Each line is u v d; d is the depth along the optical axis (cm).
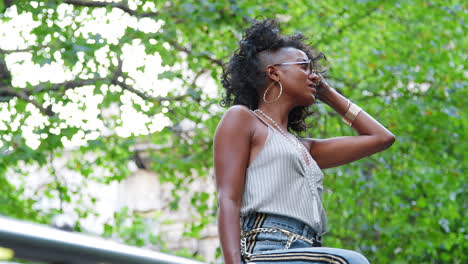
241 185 375
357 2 1505
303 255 343
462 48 1706
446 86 1628
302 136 455
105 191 2898
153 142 1656
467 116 1597
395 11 1627
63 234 173
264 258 352
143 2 1437
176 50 1556
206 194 1652
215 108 1650
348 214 1627
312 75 414
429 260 1667
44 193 1647
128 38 1392
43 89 1417
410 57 1645
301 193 377
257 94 417
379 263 1616
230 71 421
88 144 1407
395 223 1566
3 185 1627
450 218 1591
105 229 1662
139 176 2903
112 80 1435
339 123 1580
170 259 224
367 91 1639
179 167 1609
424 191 1625
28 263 166
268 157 379
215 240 2775
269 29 416
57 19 1407
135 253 201
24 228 161
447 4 1647
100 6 1418
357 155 438
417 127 1617
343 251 342
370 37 1645
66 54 1339
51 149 1488
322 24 1552
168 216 2777
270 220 367
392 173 1616
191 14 1409
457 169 1622
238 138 381
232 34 1537
